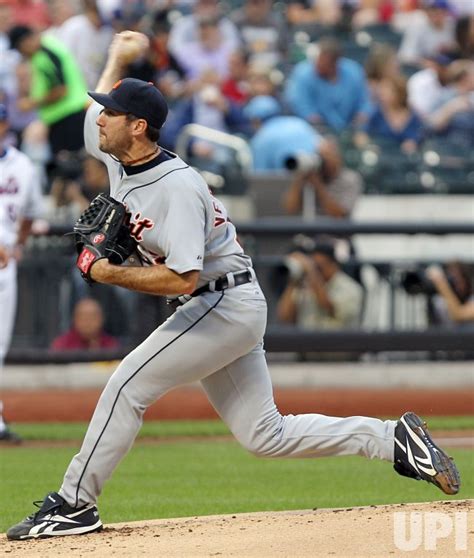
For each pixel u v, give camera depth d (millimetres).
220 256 18141
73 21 47812
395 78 50812
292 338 42062
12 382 41469
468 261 44125
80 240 17906
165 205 17469
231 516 19797
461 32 54094
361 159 48562
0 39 47469
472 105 51625
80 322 41281
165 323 18281
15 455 31203
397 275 43500
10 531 18312
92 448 18203
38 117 44938
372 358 44375
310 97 50125
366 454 18516
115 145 17500
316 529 17609
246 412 18625
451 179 48781
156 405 39500
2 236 31141
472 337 43531
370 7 60031
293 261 42438
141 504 23438
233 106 50000
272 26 56906
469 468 28312
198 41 51906
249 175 44469
